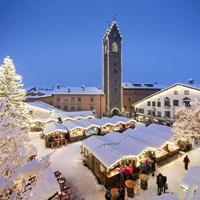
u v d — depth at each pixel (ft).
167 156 69.97
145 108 170.91
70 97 187.21
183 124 73.20
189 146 80.43
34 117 131.34
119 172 54.24
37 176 14.74
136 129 90.22
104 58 200.64
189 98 133.18
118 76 190.70
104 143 65.57
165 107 149.79
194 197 21.74
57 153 81.46
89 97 189.78
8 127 14.80
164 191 48.88
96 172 60.03
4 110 15.71
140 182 53.16
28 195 13.47
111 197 46.06
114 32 190.39
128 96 207.41
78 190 52.19
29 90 211.82
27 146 18.13
